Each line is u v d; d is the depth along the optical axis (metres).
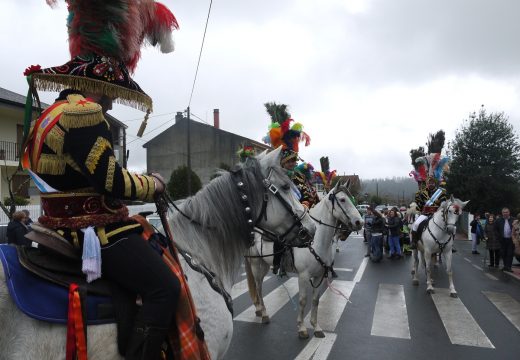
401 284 9.19
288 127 4.62
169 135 34.19
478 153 24.88
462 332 5.75
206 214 2.33
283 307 7.05
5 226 7.54
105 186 1.57
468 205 24.98
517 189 24.02
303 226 2.66
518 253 10.80
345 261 13.05
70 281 1.67
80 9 1.80
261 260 6.12
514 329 5.93
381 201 58.66
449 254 8.19
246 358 4.78
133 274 1.70
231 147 33.03
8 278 1.58
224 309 2.24
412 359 4.78
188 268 2.14
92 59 1.80
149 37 2.17
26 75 1.68
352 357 4.82
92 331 1.65
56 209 1.68
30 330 1.56
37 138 1.65
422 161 11.08
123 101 1.90
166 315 1.71
